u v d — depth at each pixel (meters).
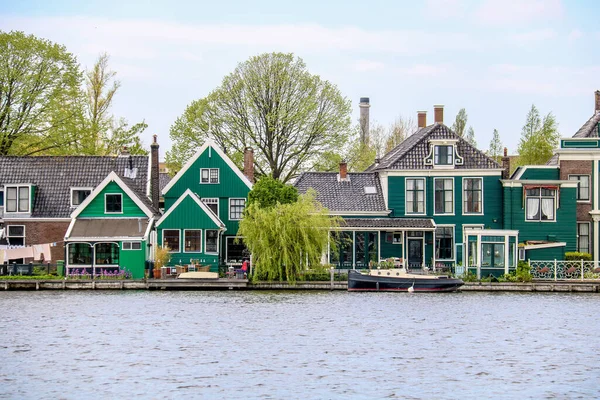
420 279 70.75
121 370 41.19
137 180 81.62
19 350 45.56
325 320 55.34
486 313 59.00
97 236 72.88
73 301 63.25
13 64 86.19
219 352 45.16
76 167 81.44
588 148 81.06
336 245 76.81
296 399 36.41
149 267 73.38
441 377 40.25
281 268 71.81
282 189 75.81
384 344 47.59
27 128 86.75
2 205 79.38
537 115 104.06
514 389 38.34
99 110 96.50
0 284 69.88
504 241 73.69
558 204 79.75
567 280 73.25
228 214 81.50
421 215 80.81
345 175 83.31
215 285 71.00
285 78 94.19
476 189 80.94
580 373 41.38
